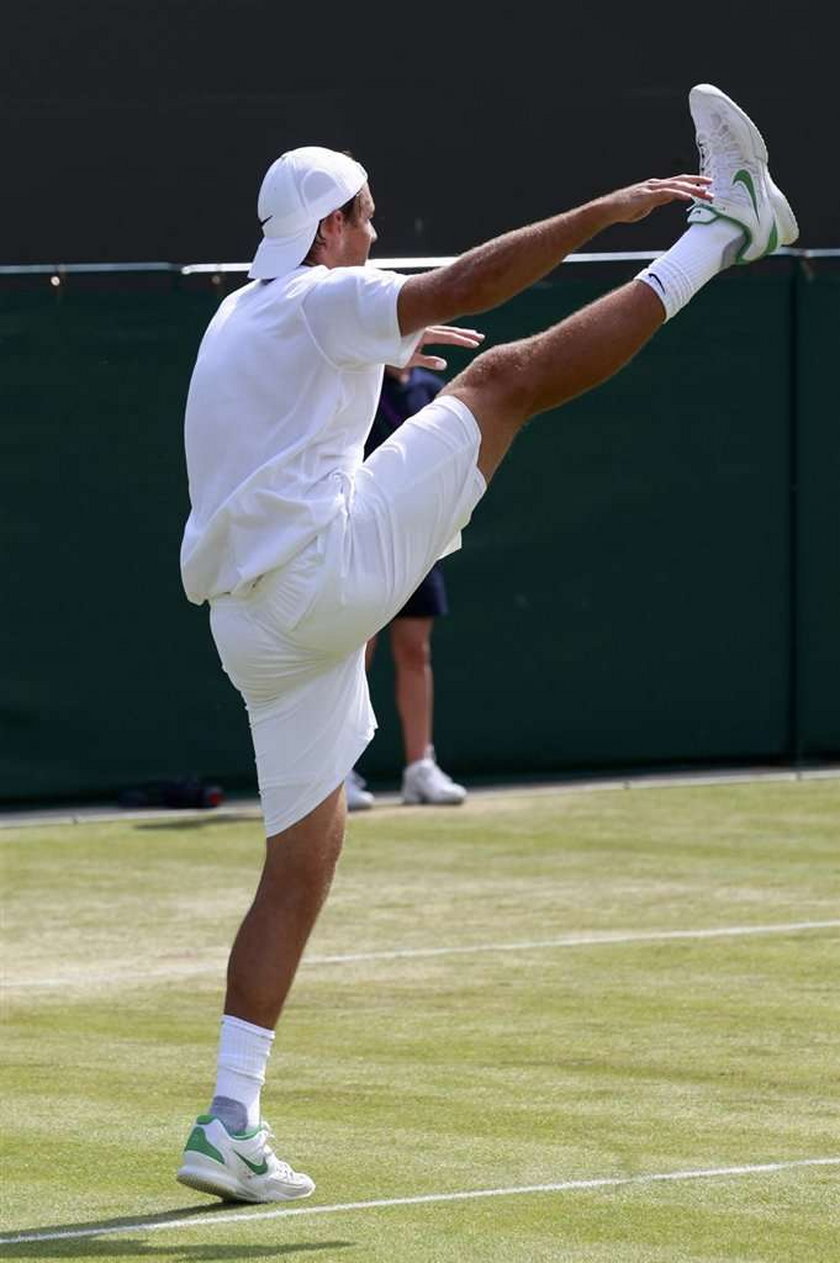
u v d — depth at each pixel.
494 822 37.50
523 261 17.11
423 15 47.84
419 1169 18.34
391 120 47.72
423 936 28.33
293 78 47.16
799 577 42.97
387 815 38.28
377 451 18.00
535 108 48.62
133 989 25.69
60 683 39.22
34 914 30.34
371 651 40.84
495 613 41.44
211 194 46.78
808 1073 21.31
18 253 45.81
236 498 17.59
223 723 40.19
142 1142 19.38
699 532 42.34
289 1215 17.17
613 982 25.45
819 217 50.28
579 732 41.97
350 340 17.36
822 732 43.38
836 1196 17.45
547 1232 16.59
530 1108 20.17
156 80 46.44
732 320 42.25
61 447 38.91
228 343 17.81
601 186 49.03
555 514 41.59
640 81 49.28
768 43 49.94
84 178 46.12
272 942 17.78
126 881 32.81
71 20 45.97
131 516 39.34
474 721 41.47
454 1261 15.95
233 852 35.25
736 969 26.08
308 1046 22.59
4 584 38.84
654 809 38.84
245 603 17.88
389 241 47.66
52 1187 18.09
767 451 42.62
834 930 28.41
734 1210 17.12
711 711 42.72
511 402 18.19
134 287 45.44
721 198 18.86
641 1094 20.62
